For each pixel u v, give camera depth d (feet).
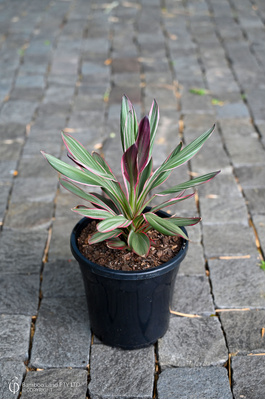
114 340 6.21
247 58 15.06
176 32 17.06
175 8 19.47
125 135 5.47
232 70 14.34
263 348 6.27
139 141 4.97
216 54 15.37
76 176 5.19
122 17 18.49
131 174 5.22
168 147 10.76
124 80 13.75
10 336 6.43
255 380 5.85
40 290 7.21
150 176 5.65
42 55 15.25
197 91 13.09
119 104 12.55
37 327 6.58
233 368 6.00
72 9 19.44
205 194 9.35
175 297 7.07
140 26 17.60
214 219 8.66
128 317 5.90
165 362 6.09
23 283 7.28
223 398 5.67
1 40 16.34
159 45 16.02
